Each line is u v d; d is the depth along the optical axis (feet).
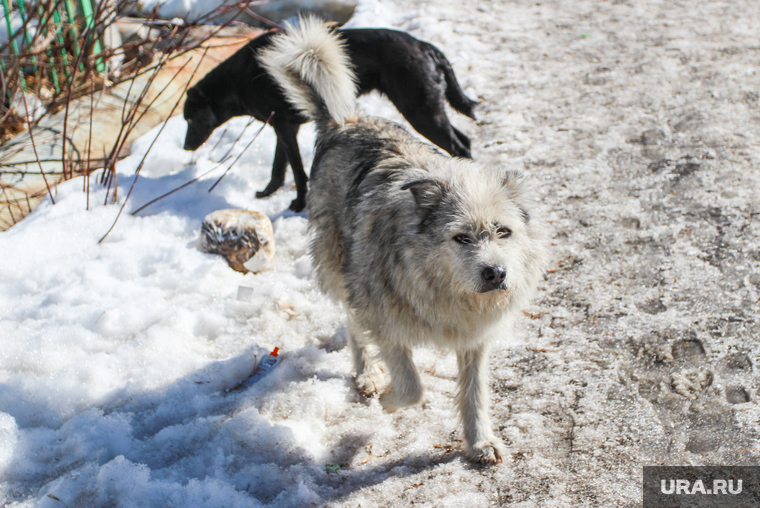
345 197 6.36
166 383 6.55
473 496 5.60
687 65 11.68
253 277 7.70
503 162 9.07
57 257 7.90
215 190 9.00
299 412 6.24
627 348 6.61
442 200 5.52
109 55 9.74
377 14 14.14
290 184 9.31
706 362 6.41
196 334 7.07
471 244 5.41
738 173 8.39
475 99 10.96
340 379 6.54
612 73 11.61
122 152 9.88
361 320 6.00
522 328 6.92
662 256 7.45
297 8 14.53
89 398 6.43
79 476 5.74
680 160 8.76
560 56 12.50
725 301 6.91
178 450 6.00
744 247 7.41
